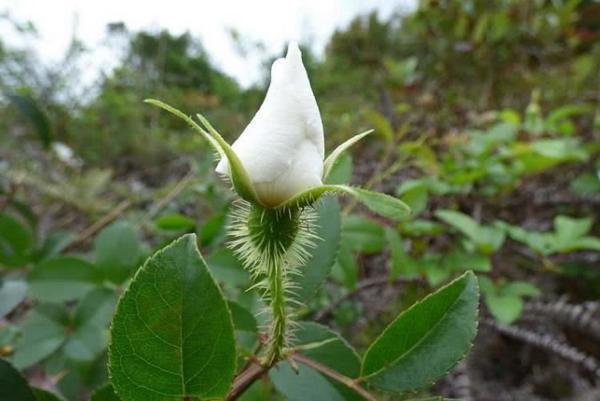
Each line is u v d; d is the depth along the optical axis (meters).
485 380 0.24
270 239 0.08
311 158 0.08
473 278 0.09
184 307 0.07
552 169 0.32
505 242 0.27
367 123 0.38
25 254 0.20
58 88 0.52
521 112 0.43
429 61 0.49
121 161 0.56
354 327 0.23
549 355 0.24
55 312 0.17
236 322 0.11
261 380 0.12
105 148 0.57
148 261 0.07
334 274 0.17
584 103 0.39
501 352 0.25
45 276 0.17
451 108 0.40
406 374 0.09
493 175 0.26
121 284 0.17
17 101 0.25
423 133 0.33
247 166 0.08
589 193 0.29
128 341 0.07
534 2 0.46
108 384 0.09
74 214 0.37
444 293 0.09
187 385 0.07
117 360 0.07
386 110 0.39
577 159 0.28
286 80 0.08
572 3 0.45
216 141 0.08
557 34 0.46
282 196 0.08
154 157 0.56
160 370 0.07
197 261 0.07
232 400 0.09
